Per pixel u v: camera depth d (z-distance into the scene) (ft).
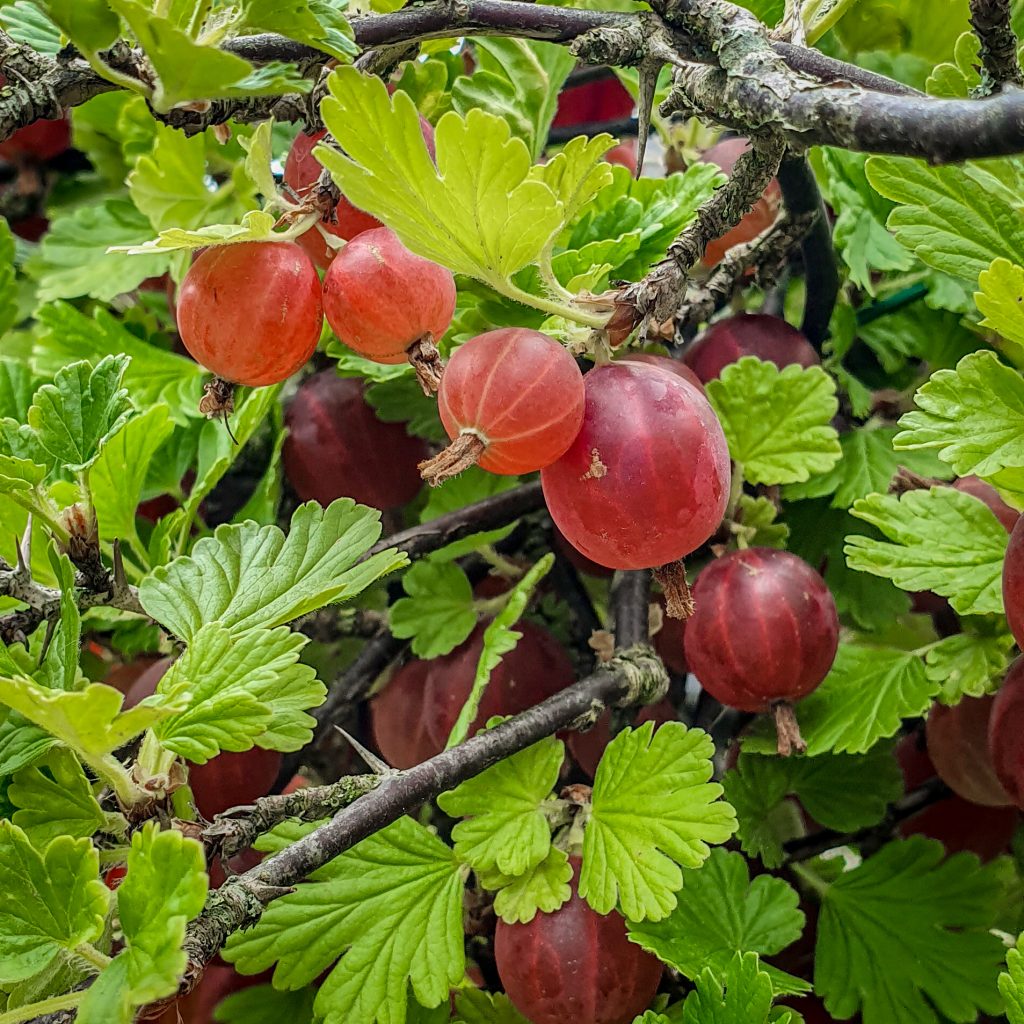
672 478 0.47
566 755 0.69
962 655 0.63
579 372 0.47
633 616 0.64
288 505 0.80
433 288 0.51
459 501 0.73
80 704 0.41
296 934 0.56
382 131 0.42
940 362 0.75
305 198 0.52
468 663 0.67
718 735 0.70
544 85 0.71
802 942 0.66
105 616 0.66
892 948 0.62
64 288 0.86
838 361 0.74
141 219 0.91
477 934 0.66
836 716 0.65
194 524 0.80
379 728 0.72
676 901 0.53
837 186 0.73
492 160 0.43
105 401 0.54
